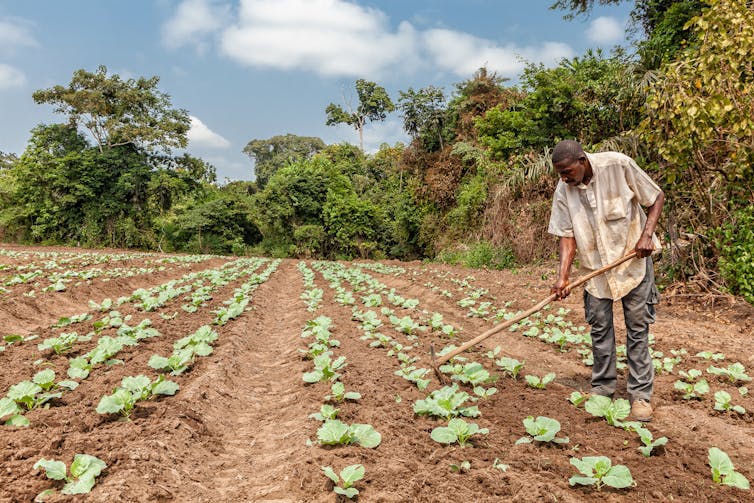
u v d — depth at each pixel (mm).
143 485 3211
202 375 5719
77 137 41062
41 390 4973
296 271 22359
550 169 18031
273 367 6965
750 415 4562
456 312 10234
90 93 38844
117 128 39812
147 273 16500
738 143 8953
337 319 9445
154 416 4402
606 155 4555
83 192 37719
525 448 3709
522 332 8016
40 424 4141
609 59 19516
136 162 39812
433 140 35375
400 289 14633
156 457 3584
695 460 3590
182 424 4254
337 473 3426
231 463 3984
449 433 3783
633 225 4598
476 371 5203
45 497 2998
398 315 9758
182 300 11258
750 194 9727
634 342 4500
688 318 8859
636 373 4504
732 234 9750
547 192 19266
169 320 8891
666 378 5609
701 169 9930
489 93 31547
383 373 5777
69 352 6598
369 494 3162
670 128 9523
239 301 11086
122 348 6746
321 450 3750
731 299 9172
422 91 35062
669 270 10594
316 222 39188
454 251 24641
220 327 8391
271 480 3564
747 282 9141
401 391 5164
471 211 24672
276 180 39438
